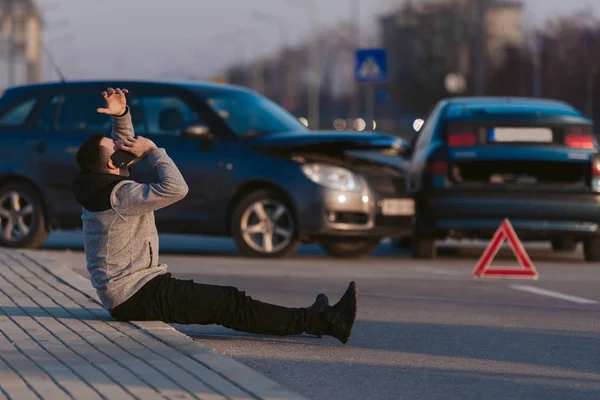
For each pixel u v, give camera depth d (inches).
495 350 415.8
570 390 347.6
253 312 401.7
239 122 751.1
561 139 748.6
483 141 748.0
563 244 864.9
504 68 4429.1
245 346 406.9
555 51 4239.7
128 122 408.5
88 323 411.2
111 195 394.6
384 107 5713.6
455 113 767.1
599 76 4111.7
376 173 741.9
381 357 395.9
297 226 731.4
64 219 762.8
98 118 763.4
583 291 602.2
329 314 406.0
